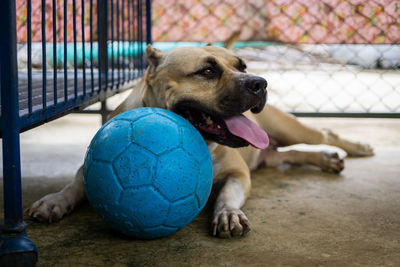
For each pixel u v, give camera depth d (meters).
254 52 5.86
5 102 1.61
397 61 5.07
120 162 1.73
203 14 4.58
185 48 2.34
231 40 3.52
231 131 2.14
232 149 2.70
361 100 6.84
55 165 3.48
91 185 1.80
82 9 2.47
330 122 5.71
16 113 1.64
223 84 2.15
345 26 4.41
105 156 1.76
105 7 3.07
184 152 1.79
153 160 1.72
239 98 2.09
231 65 2.38
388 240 2.01
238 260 1.79
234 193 2.33
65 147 4.20
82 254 1.83
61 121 5.80
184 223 1.86
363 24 4.38
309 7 4.43
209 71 2.21
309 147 4.39
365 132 5.02
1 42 1.58
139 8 4.27
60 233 2.06
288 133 3.54
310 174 3.28
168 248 1.90
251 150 3.25
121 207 1.74
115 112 2.74
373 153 3.96
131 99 2.64
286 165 3.61
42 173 3.23
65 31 2.18
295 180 3.10
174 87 2.26
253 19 4.54
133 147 1.73
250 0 4.51
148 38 4.51
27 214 2.29
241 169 2.65
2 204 2.46
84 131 5.09
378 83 8.42
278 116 3.52
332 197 2.68
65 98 2.20
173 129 1.81
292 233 2.09
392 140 4.56
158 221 1.78
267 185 2.97
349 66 6.03
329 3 4.40
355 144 3.87
